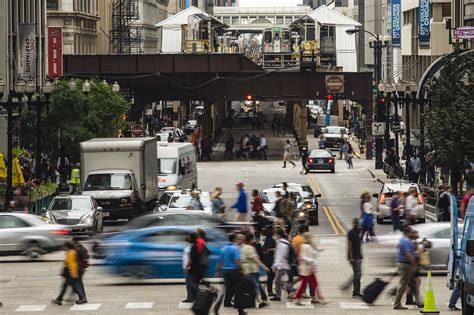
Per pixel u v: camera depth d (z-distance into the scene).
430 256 58.56
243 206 79.31
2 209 84.44
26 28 136.62
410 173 117.88
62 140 115.38
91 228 79.38
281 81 161.62
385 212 89.38
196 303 39.25
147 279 58.47
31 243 67.75
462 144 88.00
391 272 60.88
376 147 148.88
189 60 158.75
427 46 167.00
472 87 89.94
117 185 90.69
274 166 157.62
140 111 162.75
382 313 48.03
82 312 49.03
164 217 59.50
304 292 52.53
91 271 62.66
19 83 93.12
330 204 108.06
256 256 48.84
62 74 150.75
